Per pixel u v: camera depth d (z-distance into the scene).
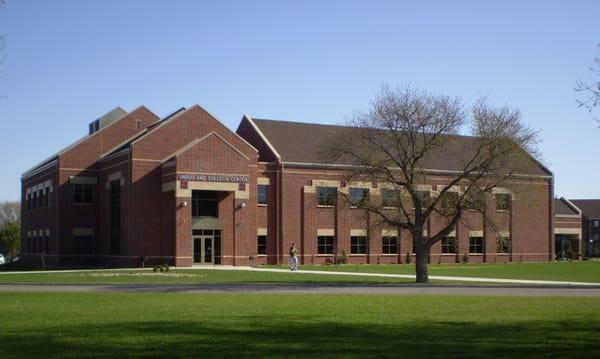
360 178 43.16
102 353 13.19
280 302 24.81
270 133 70.94
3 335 15.54
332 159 45.50
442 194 41.88
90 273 48.44
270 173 66.75
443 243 74.75
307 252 67.38
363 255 70.12
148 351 13.42
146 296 28.22
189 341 14.70
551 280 43.34
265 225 66.12
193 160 59.00
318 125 74.94
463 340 14.96
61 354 13.06
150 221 60.25
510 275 49.28
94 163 67.81
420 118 41.56
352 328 16.91
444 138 41.97
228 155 60.72
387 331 16.39
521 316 19.86
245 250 61.66
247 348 13.81
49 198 69.94
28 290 32.62
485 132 40.84
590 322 18.30
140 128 70.06
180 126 62.22
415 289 33.97
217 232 60.88
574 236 92.56
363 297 27.58
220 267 58.62
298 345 14.19
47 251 70.44
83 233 67.06
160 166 61.16
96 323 17.84
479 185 41.16
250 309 21.88
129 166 60.53
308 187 67.94
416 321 18.50
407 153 42.66
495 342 14.68
